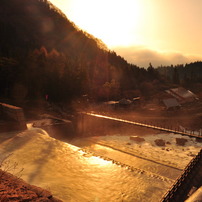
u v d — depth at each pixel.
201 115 74.31
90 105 76.06
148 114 78.25
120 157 36.59
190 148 45.78
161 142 47.38
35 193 6.31
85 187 14.09
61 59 94.81
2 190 5.73
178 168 32.38
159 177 17.27
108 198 12.99
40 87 64.81
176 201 10.85
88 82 85.94
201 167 15.42
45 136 27.61
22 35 155.38
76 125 53.19
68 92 70.12
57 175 15.70
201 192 4.30
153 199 13.44
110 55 168.38
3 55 84.38
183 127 66.94
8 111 34.41
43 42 166.38
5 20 163.50
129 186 14.97
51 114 55.41
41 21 192.75
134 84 123.19
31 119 47.91
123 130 58.81
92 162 19.34
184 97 101.62
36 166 17.25
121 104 83.00
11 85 60.50
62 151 21.92
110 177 16.27
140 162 34.41
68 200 12.15
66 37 197.62
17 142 24.42
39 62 71.38
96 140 47.91
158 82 139.00
